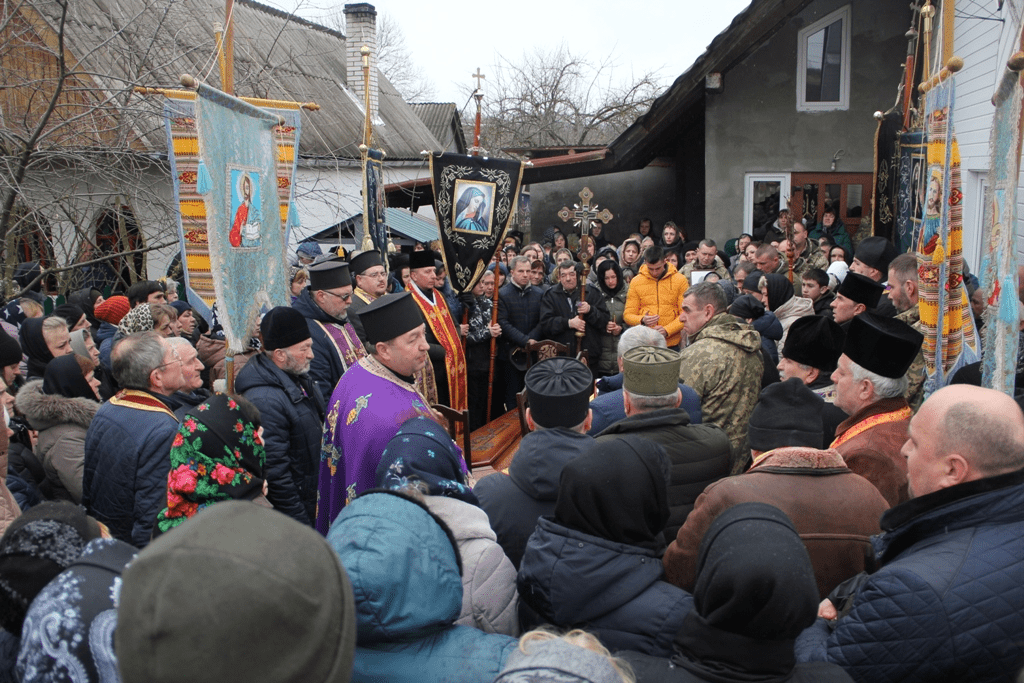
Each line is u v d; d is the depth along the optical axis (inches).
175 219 230.5
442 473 100.0
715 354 142.0
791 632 56.8
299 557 38.8
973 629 64.0
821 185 418.9
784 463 82.0
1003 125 112.3
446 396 226.4
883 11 398.6
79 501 135.2
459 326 249.4
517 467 95.7
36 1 217.5
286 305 135.6
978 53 256.1
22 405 135.2
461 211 226.4
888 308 171.8
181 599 35.8
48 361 171.8
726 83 414.6
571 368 100.7
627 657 63.6
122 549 58.0
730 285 252.2
